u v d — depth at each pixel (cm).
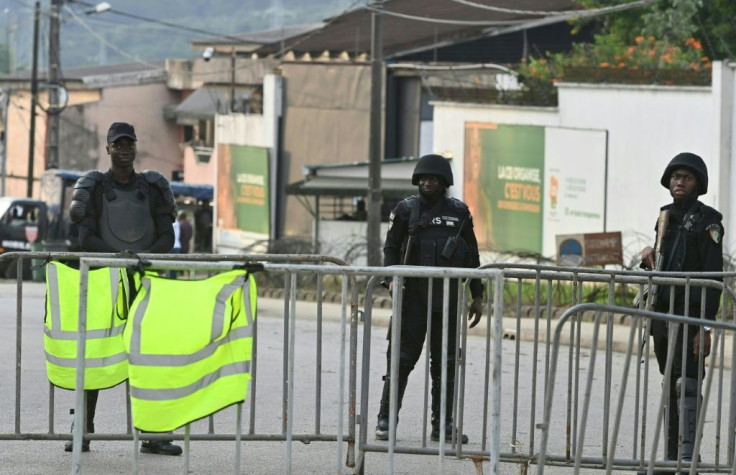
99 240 1498
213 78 9212
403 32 6525
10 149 9781
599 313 1147
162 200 1537
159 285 1221
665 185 1441
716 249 1397
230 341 1223
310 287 4488
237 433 1226
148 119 9412
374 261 4178
